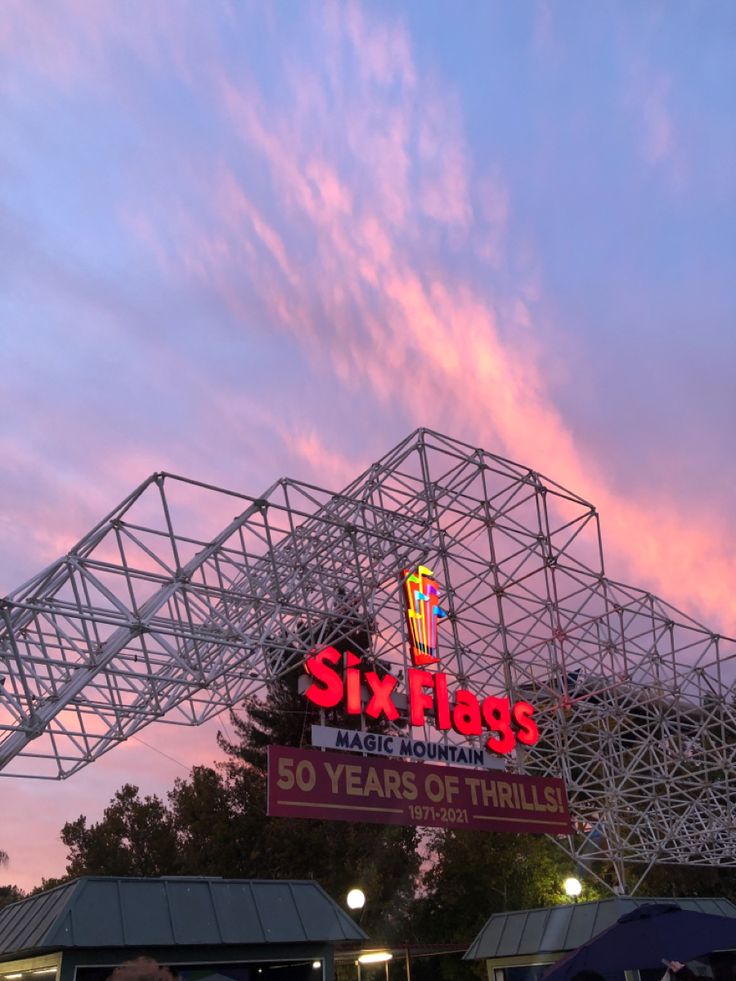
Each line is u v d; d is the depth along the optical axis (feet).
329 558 103.04
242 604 96.02
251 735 185.68
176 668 89.40
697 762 139.13
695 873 174.70
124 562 82.53
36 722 76.02
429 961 151.33
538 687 133.80
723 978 63.36
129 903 55.77
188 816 176.65
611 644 130.00
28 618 80.48
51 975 53.62
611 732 133.18
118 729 86.28
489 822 99.91
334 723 175.11
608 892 155.74
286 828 158.40
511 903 150.51
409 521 107.96
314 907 62.80
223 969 57.52
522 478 125.59
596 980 40.73
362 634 142.82
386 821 90.43
